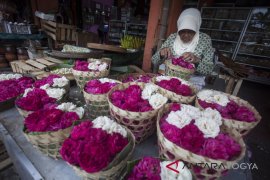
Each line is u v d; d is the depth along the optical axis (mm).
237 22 4754
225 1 5000
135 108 676
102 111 852
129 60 1982
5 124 870
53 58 1869
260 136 2406
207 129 550
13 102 995
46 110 680
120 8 5766
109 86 856
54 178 611
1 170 1388
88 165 448
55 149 634
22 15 3945
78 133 534
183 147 512
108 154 487
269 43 4527
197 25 1453
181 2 2818
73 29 3402
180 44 1600
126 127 654
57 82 964
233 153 513
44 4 4156
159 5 2150
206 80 1896
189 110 655
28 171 628
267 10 4320
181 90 827
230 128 617
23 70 1652
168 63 1148
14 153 715
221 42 5133
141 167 502
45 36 3484
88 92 816
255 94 3938
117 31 5953
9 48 3092
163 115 683
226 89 2402
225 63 2670
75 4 4594
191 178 472
